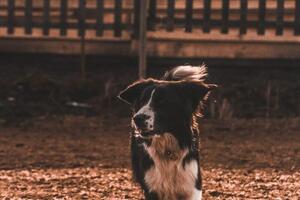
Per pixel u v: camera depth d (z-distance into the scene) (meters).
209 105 14.49
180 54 15.81
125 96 8.12
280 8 15.60
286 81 15.34
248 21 15.77
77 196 9.55
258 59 15.79
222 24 15.74
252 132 13.57
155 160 8.11
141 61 13.71
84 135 13.46
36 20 16.39
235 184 10.16
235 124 13.92
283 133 13.52
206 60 15.80
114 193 9.68
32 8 16.25
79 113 14.55
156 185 8.20
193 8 16.00
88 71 15.95
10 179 10.53
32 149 12.51
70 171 11.02
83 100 14.98
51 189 9.93
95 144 12.84
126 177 10.58
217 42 15.79
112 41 16.06
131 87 8.10
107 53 16.11
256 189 9.90
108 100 14.79
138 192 9.72
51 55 16.23
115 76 15.55
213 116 14.37
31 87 15.17
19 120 14.28
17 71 15.87
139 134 7.92
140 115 7.72
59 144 12.86
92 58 16.12
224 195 9.58
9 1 16.20
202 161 11.61
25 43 16.30
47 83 15.26
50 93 15.09
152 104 7.79
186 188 8.20
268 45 15.75
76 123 14.07
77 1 16.23
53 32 16.27
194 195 8.24
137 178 8.58
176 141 7.98
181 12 15.97
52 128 13.87
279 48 15.74
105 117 14.36
